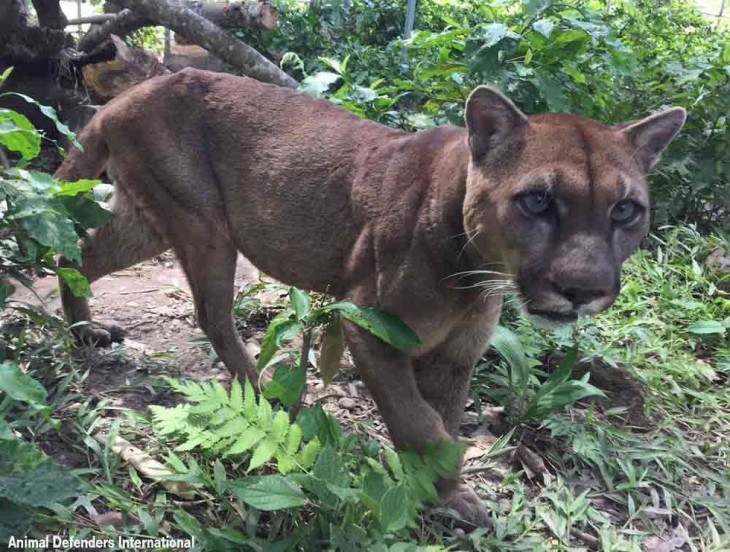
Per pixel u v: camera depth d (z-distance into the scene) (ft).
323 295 2.34
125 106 2.43
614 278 1.80
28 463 1.57
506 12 6.07
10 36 4.38
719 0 12.00
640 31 4.77
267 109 2.38
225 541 1.71
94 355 2.55
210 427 1.80
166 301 3.13
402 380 2.03
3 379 1.62
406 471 1.85
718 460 2.51
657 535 2.15
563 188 1.77
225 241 2.44
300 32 6.64
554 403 2.43
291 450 1.70
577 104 3.75
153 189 2.42
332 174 2.23
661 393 2.80
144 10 3.98
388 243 2.05
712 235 3.95
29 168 4.38
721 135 4.09
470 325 2.16
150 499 1.90
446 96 3.69
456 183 1.97
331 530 1.63
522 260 1.84
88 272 2.64
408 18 5.87
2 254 2.28
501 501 2.18
